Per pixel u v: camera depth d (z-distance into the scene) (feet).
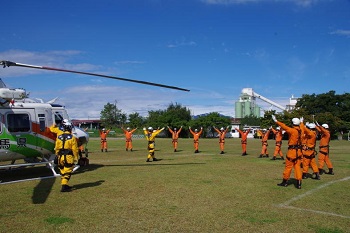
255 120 347.77
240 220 21.30
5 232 18.90
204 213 22.81
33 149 38.01
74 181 35.14
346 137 207.51
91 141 147.84
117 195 28.27
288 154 32.24
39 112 38.83
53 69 29.53
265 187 32.04
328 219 21.66
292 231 19.30
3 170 44.55
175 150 82.33
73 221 20.95
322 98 214.07
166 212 23.02
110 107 307.99
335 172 43.83
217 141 156.66
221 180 35.78
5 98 36.47
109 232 18.97
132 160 58.70
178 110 258.16
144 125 282.77
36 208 24.09
